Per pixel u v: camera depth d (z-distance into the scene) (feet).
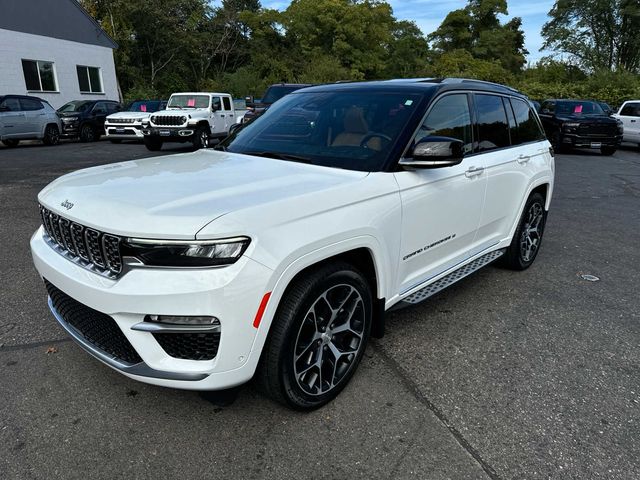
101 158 41.63
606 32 137.28
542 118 57.26
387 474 7.08
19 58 65.72
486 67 172.86
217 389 7.04
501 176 13.14
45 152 46.21
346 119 10.81
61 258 8.12
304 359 8.13
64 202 7.99
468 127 12.09
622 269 16.47
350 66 163.53
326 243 7.66
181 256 6.63
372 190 8.80
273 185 8.16
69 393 8.74
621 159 50.34
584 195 30.25
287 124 11.60
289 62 150.61
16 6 64.54
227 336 6.77
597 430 8.14
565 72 138.31
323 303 8.15
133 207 7.12
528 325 11.96
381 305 9.37
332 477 7.00
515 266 15.57
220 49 137.39
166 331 6.73
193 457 7.31
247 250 6.76
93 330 7.68
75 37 74.23
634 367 10.19
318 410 8.48
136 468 7.07
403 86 11.32
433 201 10.34
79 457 7.25
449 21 208.64
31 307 12.10
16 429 7.80
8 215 21.09
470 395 9.03
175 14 121.90
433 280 11.11
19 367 9.52
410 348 10.67
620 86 100.37
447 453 7.52
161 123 48.34
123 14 107.04
